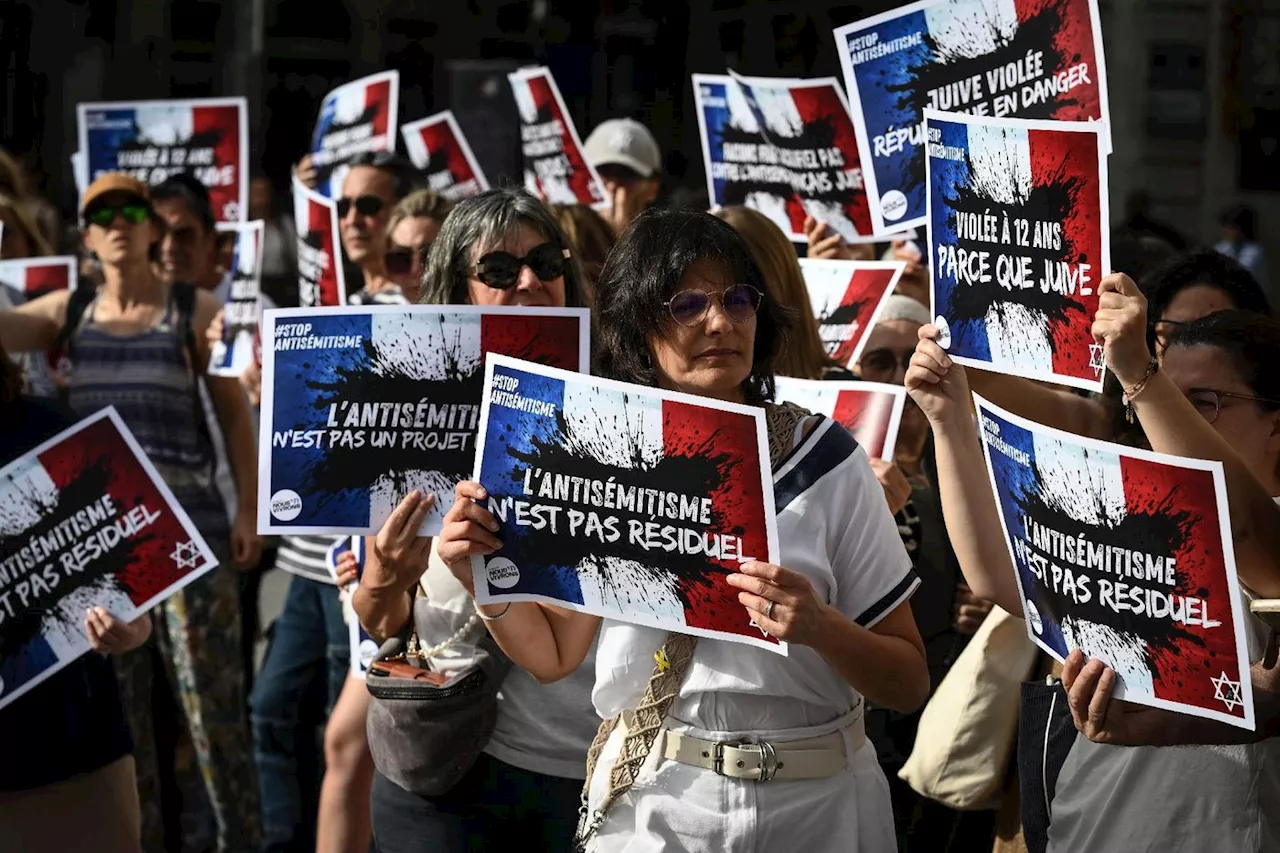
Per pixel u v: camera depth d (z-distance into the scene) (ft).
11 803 12.53
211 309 20.40
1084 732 10.03
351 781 15.48
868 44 13.92
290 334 11.67
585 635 11.20
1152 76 46.16
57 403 12.98
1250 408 10.85
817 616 9.77
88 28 47.75
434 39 46.78
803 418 10.55
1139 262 19.45
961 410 11.19
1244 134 45.98
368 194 22.13
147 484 12.37
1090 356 10.69
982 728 13.28
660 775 10.27
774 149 18.70
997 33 13.24
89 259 25.11
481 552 10.27
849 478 10.40
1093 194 10.64
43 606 12.28
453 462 11.61
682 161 45.73
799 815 10.14
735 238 10.56
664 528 10.05
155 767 18.70
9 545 12.25
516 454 10.29
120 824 12.96
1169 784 10.46
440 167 25.13
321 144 25.18
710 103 19.02
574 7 46.03
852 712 10.50
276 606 31.22
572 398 10.20
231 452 20.44
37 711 12.45
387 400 11.62
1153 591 9.58
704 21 45.62
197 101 24.02
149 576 12.36
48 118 47.70
